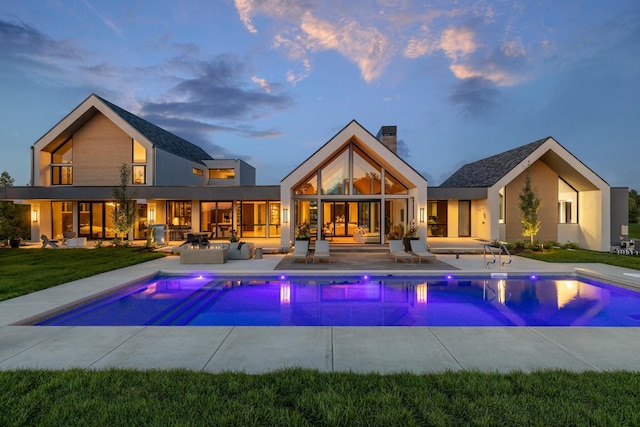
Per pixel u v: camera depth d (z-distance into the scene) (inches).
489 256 627.2
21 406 132.5
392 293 380.8
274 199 785.6
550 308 322.0
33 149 872.9
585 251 701.9
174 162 1005.2
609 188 745.6
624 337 218.8
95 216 891.4
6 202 834.8
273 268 485.1
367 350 196.5
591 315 300.7
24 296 317.1
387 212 781.9
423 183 674.2
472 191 783.7
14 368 171.9
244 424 121.3
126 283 380.2
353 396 139.8
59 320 278.4
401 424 122.0
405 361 181.8
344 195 741.9
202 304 335.9
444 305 333.4
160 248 719.7
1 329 229.6
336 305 333.4
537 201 680.4
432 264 523.5
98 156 915.4
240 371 167.8
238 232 912.9
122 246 741.9
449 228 922.7
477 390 146.0
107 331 226.8
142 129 943.0
